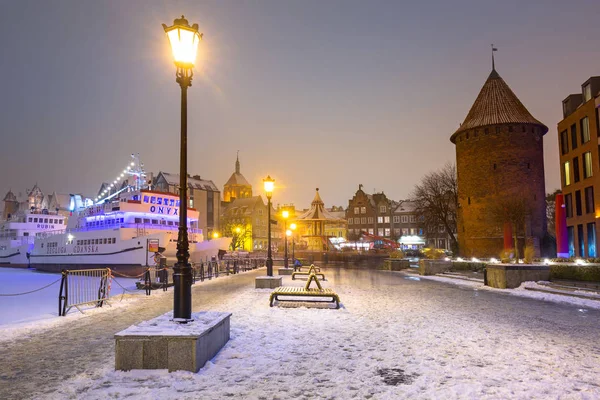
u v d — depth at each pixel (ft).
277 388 19.81
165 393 19.17
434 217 200.13
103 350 27.89
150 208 145.59
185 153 28.40
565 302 51.62
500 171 149.59
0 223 262.26
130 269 136.15
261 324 35.88
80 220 166.20
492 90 161.27
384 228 361.71
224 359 24.73
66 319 40.91
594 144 114.32
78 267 159.43
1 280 132.67
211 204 329.31
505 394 18.78
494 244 148.25
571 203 132.16
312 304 48.55
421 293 62.34
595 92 118.42
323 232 251.39
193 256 146.30
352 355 25.63
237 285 78.13
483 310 44.55
